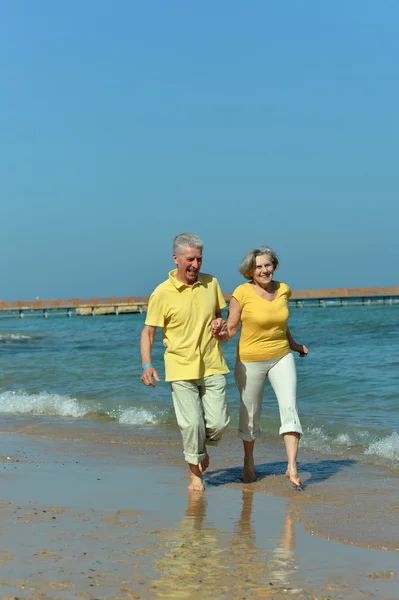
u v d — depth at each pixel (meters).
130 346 24.00
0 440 7.60
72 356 17.89
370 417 8.39
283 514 4.44
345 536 3.91
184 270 5.08
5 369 14.93
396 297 79.62
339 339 24.80
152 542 3.77
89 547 3.65
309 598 2.97
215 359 5.19
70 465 6.06
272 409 9.12
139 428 8.30
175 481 5.44
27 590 3.01
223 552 3.61
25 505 4.59
